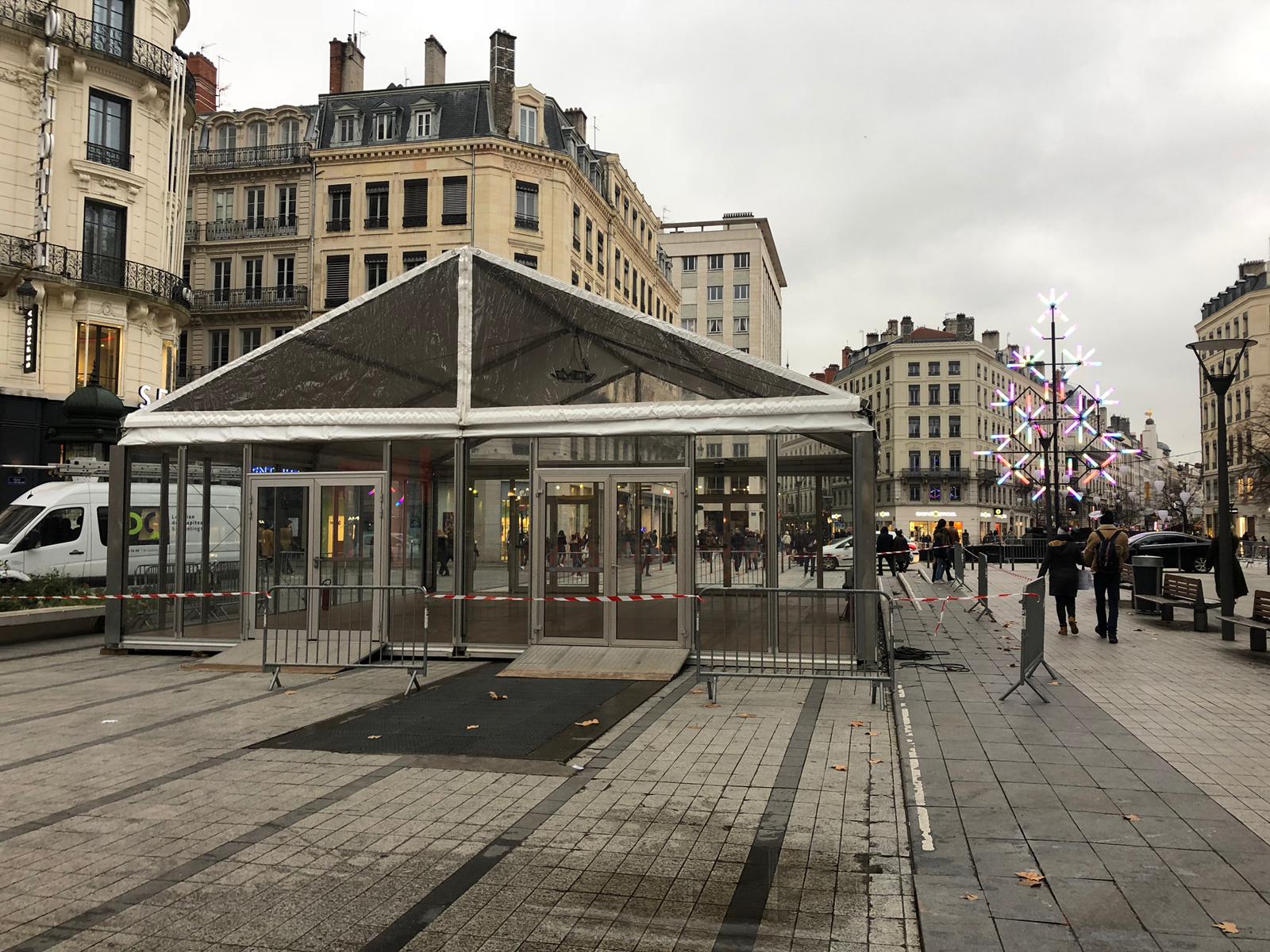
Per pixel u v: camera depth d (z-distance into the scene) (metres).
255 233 42.94
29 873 4.62
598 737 7.39
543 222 41.94
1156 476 150.75
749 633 10.62
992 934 3.79
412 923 4.01
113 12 27.78
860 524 10.58
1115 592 12.70
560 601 11.60
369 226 41.94
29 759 6.86
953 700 8.72
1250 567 39.78
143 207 28.33
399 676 10.48
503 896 4.27
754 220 85.50
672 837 5.05
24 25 25.30
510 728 7.71
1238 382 74.81
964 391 89.62
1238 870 4.46
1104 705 8.42
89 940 3.87
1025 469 45.25
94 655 12.69
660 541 11.41
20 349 25.45
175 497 12.83
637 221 56.53
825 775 6.22
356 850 4.90
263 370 12.57
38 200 25.52
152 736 7.57
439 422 12.02
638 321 11.60
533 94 42.41
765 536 11.10
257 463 12.60
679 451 11.44
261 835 5.14
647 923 3.99
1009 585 25.39
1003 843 4.85
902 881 4.42
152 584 12.82
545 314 11.92
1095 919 3.93
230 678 10.52
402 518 12.20
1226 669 10.46
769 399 11.15
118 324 27.30
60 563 17.55
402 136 42.19
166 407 12.81
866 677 8.66
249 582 12.48
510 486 11.91
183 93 30.06
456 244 40.91
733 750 6.91
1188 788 5.81
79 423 21.86
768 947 3.75
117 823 5.38
